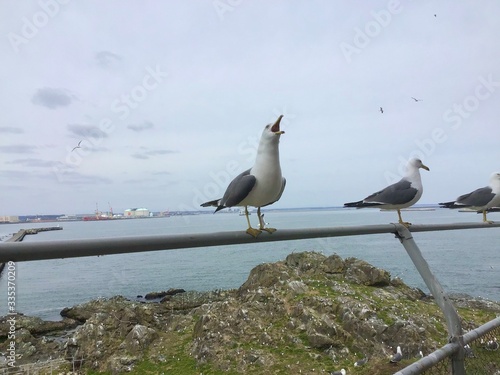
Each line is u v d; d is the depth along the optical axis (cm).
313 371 1677
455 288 4031
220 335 2048
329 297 2230
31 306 4047
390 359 1677
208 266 6825
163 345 2173
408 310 2214
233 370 1781
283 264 2961
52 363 2194
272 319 2139
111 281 5556
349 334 1898
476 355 435
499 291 3881
